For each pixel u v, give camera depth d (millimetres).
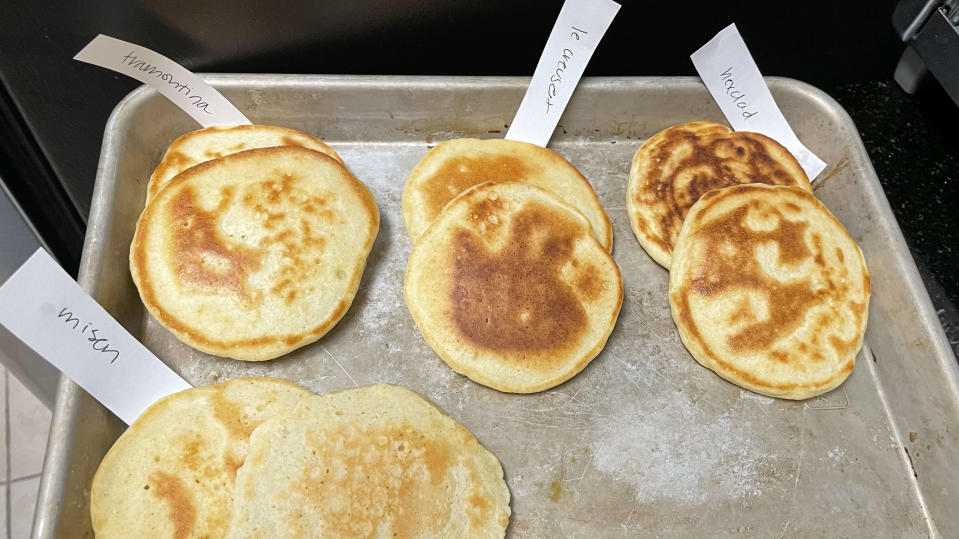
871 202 325
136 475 250
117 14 327
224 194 295
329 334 297
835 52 401
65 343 262
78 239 407
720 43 341
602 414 288
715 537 266
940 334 286
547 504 268
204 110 331
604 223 329
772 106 349
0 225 377
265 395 269
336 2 338
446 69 390
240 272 280
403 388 273
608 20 331
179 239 282
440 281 289
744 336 290
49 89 351
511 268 292
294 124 355
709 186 333
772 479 279
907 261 305
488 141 345
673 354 305
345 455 246
